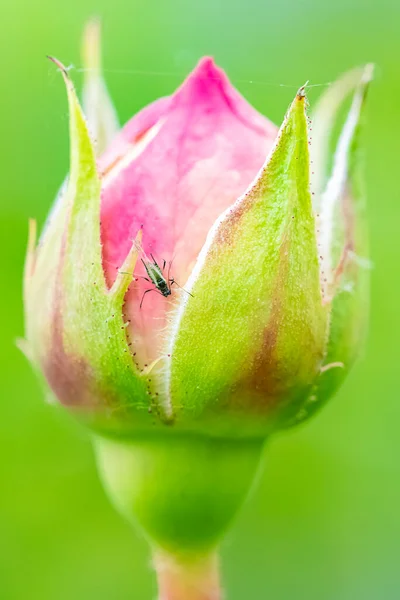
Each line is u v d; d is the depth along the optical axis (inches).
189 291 4.0
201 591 4.3
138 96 5.2
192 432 4.2
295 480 5.7
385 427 5.7
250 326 4.0
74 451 5.7
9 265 5.6
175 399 4.1
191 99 4.1
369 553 5.6
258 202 4.0
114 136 4.4
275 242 4.0
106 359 4.1
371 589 5.6
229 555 5.7
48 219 4.2
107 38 5.7
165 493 4.2
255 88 4.2
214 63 4.1
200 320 4.0
